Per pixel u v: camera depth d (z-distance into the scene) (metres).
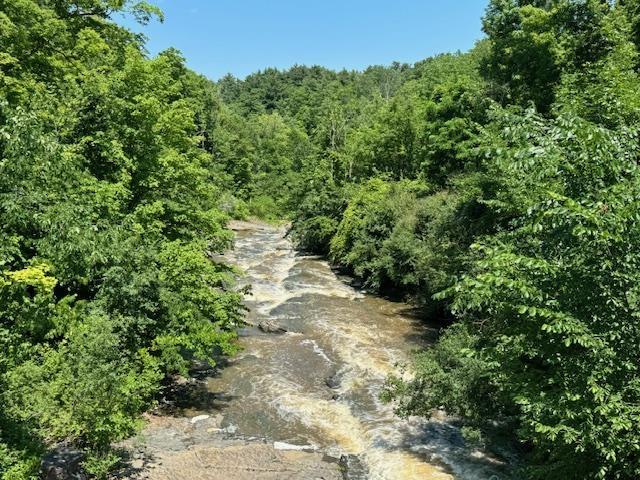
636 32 18.72
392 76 151.62
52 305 10.12
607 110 9.84
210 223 19.70
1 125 8.91
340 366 18.83
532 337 7.19
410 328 23.44
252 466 12.05
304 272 35.78
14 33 16.27
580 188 6.76
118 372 11.50
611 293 6.49
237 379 17.72
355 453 13.00
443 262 20.62
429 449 12.59
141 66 17.72
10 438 8.79
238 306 17.73
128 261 13.48
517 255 7.03
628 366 6.24
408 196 32.31
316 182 47.69
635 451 6.40
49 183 10.14
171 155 18.34
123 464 11.52
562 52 21.58
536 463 10.05
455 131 35.28
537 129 7.16
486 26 26.61
